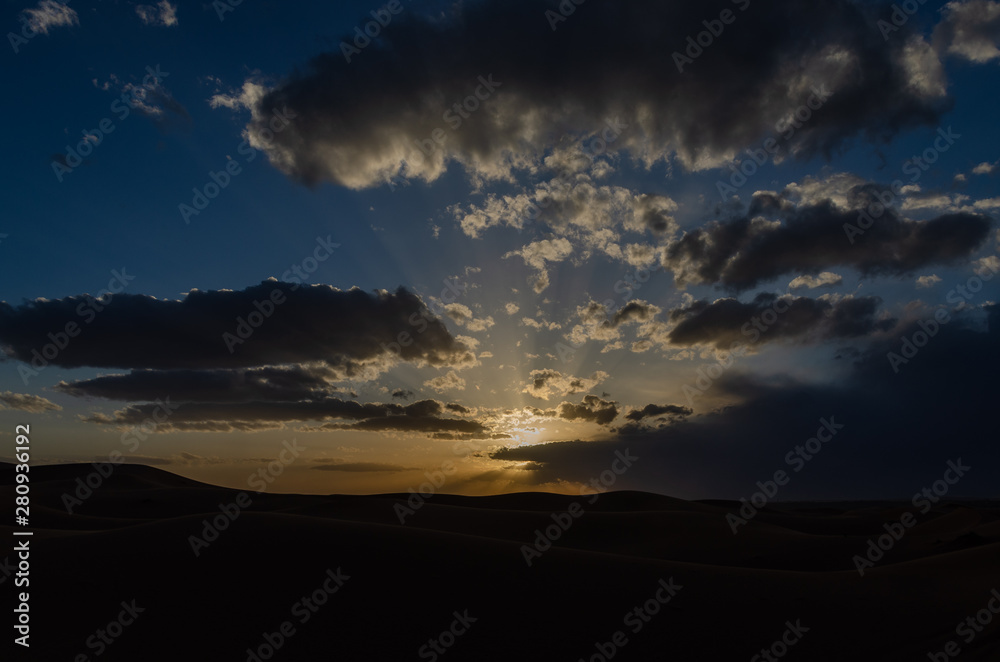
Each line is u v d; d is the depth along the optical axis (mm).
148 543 21500
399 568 20109
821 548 40219
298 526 24328
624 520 49906
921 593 20047
